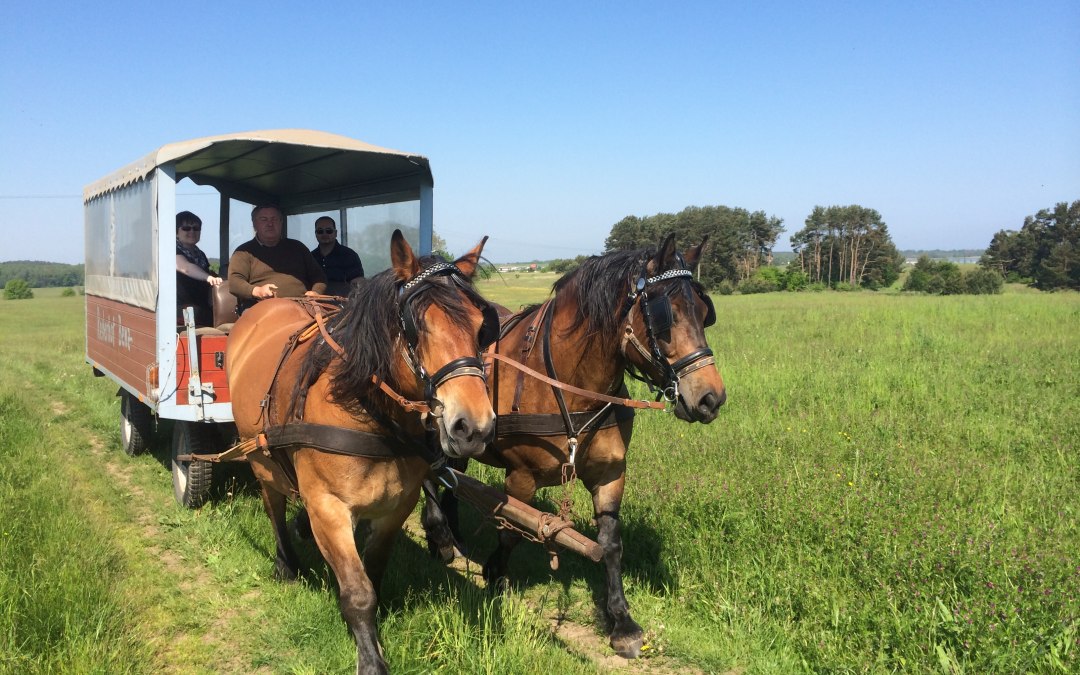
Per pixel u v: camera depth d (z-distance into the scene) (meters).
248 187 8.65
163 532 5.78
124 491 6.75
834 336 16.06
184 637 4.21
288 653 3.97
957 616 3.60
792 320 21.58
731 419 8.26
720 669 3.85
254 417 4.30
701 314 4.07
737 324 20.38
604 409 4.12
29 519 5.38
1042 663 3.33
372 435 3.42
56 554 4.77
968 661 3.41
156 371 5.66
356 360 3.29
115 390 12.32
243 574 5.03
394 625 4.08
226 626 4.35
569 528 3.68
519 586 4.98
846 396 9.16
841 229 98.19
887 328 17.08
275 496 4.80
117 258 7.20
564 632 4.40
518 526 3.97
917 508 4.95
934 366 11.26
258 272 6.35
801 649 3.86
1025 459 6.55
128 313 6.66
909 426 7.51
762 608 4.25
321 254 7.60
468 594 4.44
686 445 7.06
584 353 4.09
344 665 3.74
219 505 6.20
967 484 5.57
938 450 6.61
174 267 5.54
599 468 4.24
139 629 4.15
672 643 4.08
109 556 5.07
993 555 4.12
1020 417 7.86
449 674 3.67
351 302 3.56
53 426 9.45
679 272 3.90
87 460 7.78
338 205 8.20
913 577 4.03
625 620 4.10
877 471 5.89
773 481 5.58
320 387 3.61
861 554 4.34
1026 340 13.89
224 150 6.12
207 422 5.78
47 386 13.20
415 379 3.19
